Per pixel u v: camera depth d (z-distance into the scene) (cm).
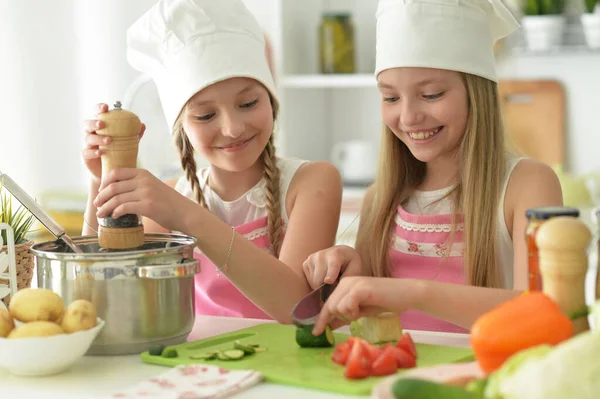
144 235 136
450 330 170
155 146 357
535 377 80
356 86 367
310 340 120
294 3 346
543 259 99
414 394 81
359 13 363
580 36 316
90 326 112
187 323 125
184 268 121
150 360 117
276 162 186
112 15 390
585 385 78
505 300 128
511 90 331
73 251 135
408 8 160
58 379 110
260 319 157
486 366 94
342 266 148
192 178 180
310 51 360
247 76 165
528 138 331
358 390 99
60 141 386
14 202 330
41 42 377
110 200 129
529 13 314
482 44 164
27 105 372
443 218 173
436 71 159
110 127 131
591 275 247
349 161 345
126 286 119
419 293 126
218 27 165
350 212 314
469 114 165
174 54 167
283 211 181
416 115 161
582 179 292
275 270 150
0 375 112
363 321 122
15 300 113
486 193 165
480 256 166
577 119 327
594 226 242
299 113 354
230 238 146
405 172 181
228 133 164
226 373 106
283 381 104
